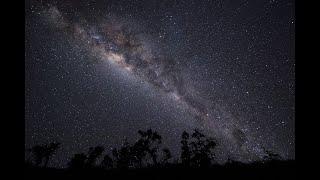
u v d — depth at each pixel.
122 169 18.88
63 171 17.11
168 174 16.88
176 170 17.75
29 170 15.41
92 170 18.06
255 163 17.66
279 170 14.59
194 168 18.06
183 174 16.58
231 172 15.87
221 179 14.62
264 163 17.11
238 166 17.25
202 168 17.80
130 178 16.17
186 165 19.00
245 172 15.27
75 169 17.91
